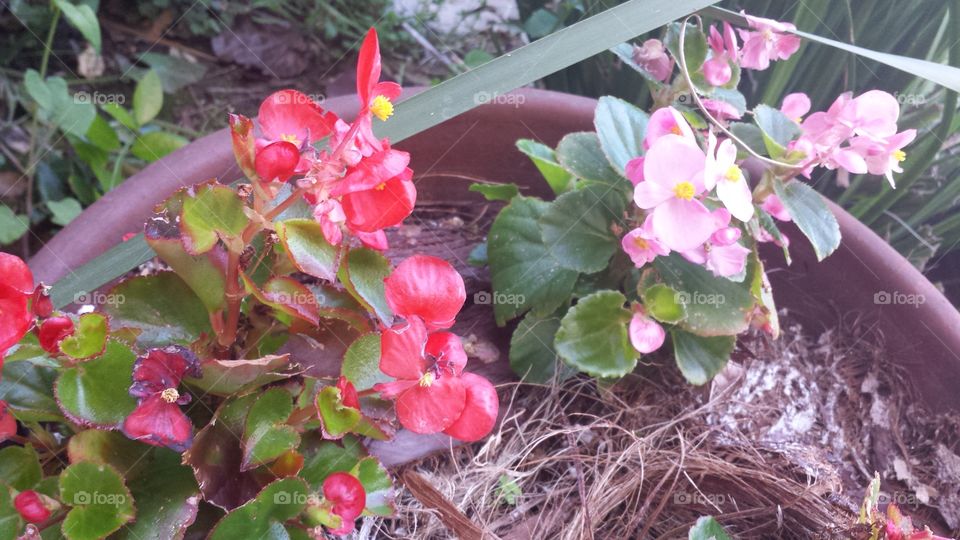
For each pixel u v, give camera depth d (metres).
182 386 0.26
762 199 0.33
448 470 0.34
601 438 0.36
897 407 0.37
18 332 0.21
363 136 0.22
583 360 0.34
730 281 0.34
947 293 0.48
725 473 0.34
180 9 0.58
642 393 0.37
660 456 0.35
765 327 0.35
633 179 0.30
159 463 0.25
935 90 0.46
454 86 0.29
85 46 0.55
